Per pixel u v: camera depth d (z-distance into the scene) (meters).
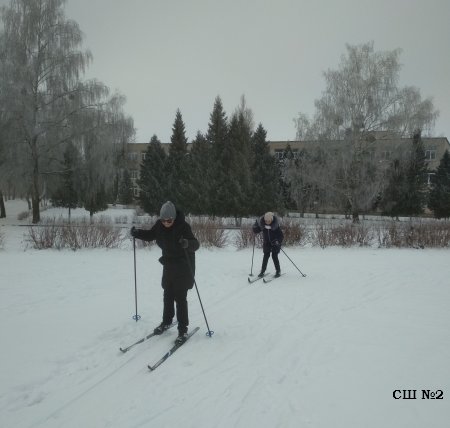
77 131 26.97
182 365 4.22
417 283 8.61
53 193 32.06
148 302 6.77
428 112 27.33
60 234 13.87
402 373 4.00
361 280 8.94
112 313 6.09
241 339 5.02
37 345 4.70
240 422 3.15
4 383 3.74
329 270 10.26
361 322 5.73
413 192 35.69
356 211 28.50
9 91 25.09
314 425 3.09
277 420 3.17
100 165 27.52
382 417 3.21
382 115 28.20
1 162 26.88
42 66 27.44
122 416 3.24
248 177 31.73
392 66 28.20
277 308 6.52
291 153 38.66
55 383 3.78
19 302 6.64
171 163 37.53
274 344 4.84
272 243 9.18
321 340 4.97
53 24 27.56
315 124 28.81
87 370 4.07
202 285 8.29
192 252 5.04
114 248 13.99
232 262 11.48
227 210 31.61
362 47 29.17
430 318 5.93
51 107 27.17
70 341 4.85
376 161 27.86
